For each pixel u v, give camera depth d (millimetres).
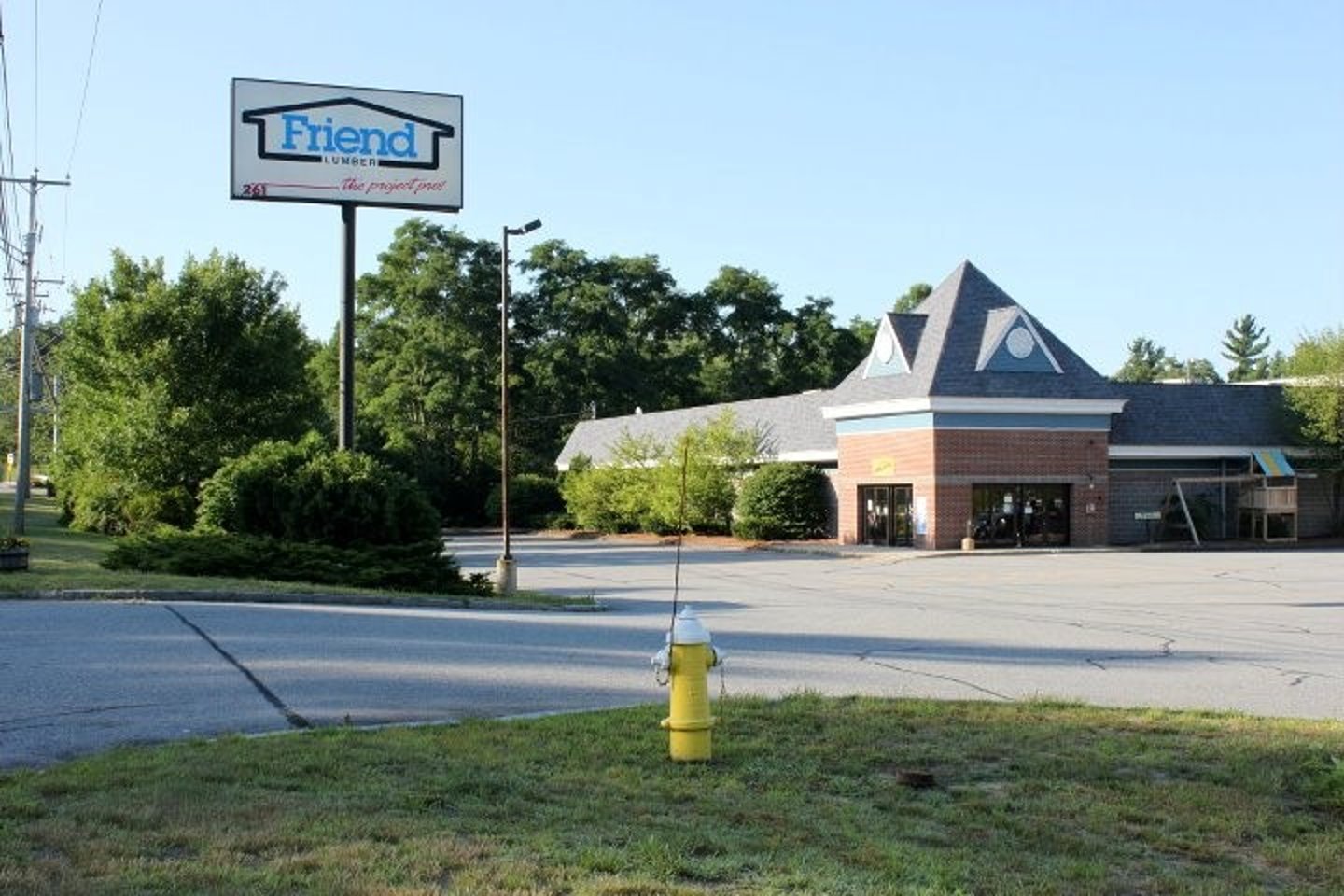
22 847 5824
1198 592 26609
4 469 134125
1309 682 13219
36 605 16875
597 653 14156
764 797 7539
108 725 9320
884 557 40562
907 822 7098
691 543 52750
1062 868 6258
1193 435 48438
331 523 23078
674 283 97312
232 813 6578
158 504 37531
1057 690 12430
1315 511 49875
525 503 73312
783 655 14828
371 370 82750
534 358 86562
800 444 52906
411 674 12156
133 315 40469
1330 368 48062
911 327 46156
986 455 43688
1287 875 6367
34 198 40969
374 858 5820
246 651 13164
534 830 6551
